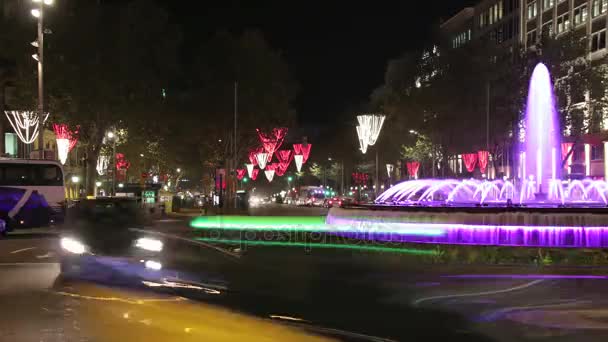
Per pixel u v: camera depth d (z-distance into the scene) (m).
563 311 10.84
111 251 19.89
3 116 50.50
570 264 15.66
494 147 53.03
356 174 94.31
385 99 61.34
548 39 46.84
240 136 50.97
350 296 12.26
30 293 11.93
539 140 46.22
